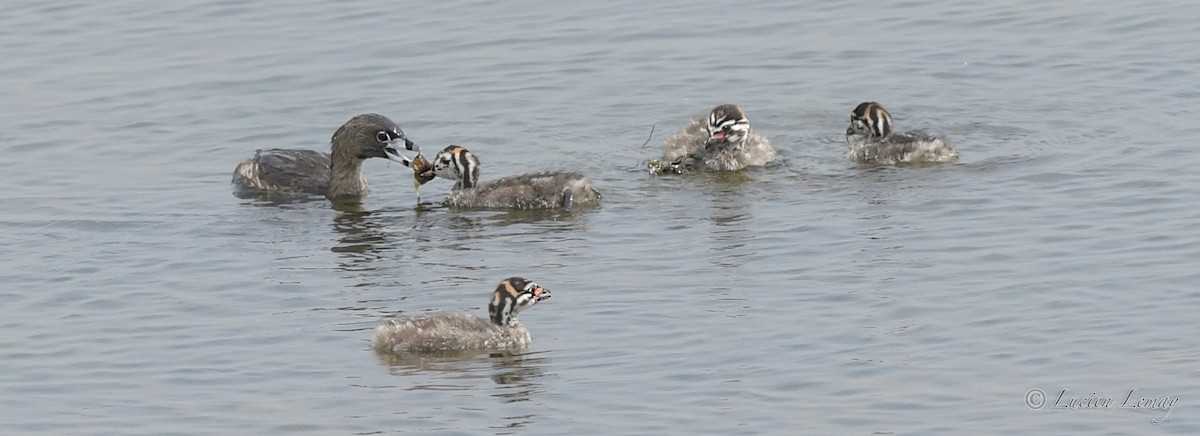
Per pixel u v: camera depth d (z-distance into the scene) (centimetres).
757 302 2038
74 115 2988
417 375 1847
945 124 2841
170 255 2311
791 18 3406
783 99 2998
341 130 2622
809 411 1723
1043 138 2733
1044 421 1688
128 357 1930
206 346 1956
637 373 1833
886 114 2727
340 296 2122
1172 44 3173
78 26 3459
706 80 3086
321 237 2395
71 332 2016
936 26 3341
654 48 3250
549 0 3544
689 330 1953
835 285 2086
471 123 2902
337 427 1714
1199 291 2008
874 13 3428
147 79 3156
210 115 2984
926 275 2109
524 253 2277
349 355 1916
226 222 2472
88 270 2245
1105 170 2527
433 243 2345
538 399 1767
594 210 2473
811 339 1911
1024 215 2334
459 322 1934
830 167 2652
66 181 2667
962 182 2511
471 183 2564
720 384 1795
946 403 1736
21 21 3491
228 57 3259
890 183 2531
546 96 3020
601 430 1688
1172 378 1775
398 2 3553
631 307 2036
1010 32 3288
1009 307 1988
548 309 2041
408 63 3198
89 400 1809
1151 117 2800
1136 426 1677
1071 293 2023
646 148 2778
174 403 1794
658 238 2316
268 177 2652
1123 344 1869
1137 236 2217
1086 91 2958
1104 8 3400
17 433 1728
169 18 3491
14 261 2288
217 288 2166
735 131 2661
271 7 3544
